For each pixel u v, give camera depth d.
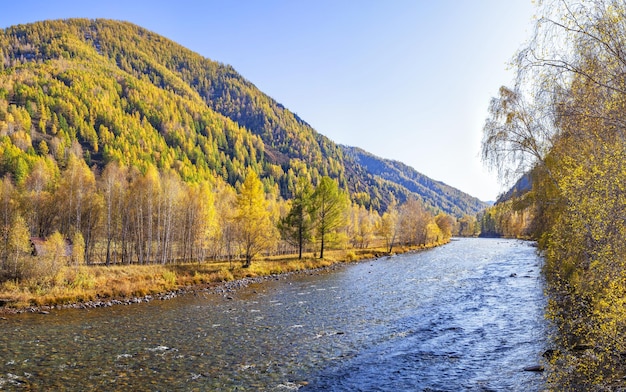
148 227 61.41
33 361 16.12
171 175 93.31
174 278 39.12
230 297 32.34
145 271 42.22
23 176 92.50
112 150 155.62
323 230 60.50
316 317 23.77
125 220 63.91
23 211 61.31
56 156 137.88
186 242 66.38
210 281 40.97
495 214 24.59
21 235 36.25
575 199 11.14
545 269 24.83
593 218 10.16
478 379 12.87
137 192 65.00
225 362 15.80
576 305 15.88
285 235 60.47
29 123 155.88
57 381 13.87
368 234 94.19
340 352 16.78
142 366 15.42
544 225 21.36
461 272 43.47
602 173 9.82
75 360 16.25
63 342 19.14
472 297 27.70
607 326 9.70
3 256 35.50
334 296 31.16
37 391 12.98
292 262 53.81
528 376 12.55
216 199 88.69
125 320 24.31
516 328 18.59
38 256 35.78
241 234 50.25
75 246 43.47
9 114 150.75
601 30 9.27
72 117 179.00
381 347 17.25
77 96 194.25
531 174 20.91
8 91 180.38
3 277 33.66
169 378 14.09
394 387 12.75
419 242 100.88
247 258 50.19
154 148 182.62
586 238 12.70
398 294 30.86
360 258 67.69
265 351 17.20
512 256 60.94
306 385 13.28
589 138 11.66
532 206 22.31
